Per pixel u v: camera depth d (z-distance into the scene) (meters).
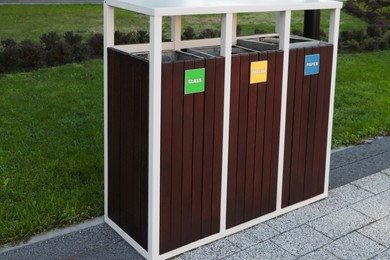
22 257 3.72
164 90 3.45
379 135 6.38
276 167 4.24
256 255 3.83
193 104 3.61
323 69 4.31
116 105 3.84
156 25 3.30
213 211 3.93
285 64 4.03
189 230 3.84
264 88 3.97
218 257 3.80
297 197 4.47
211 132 3.76
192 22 13.14
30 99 7.16
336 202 4.64
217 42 4.28
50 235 4.01
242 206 4.11
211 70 3.63
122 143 3.84
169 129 3.54
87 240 3.97
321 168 4.58
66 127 6.22
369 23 13.83
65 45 8.94
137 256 3.80
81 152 5.51
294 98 4.18
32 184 4.73
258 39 4.62
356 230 4.20
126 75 3.66
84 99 7.29
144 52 3.90
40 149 5.55
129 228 3.91
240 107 3.87
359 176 5.20
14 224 4.05
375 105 7.41
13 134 5.95
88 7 14.84
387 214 4.46
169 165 3.61
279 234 4.12
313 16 5.20
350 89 8.14
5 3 14.77
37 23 12.41
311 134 4.40
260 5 3.72
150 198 3.61
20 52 8.51
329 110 4.47
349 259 3.82
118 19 13.23
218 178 3.89
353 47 10.73
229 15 3.61
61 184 4.78
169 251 3.77
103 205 4.42
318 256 3.84
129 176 3.81
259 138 4.05
